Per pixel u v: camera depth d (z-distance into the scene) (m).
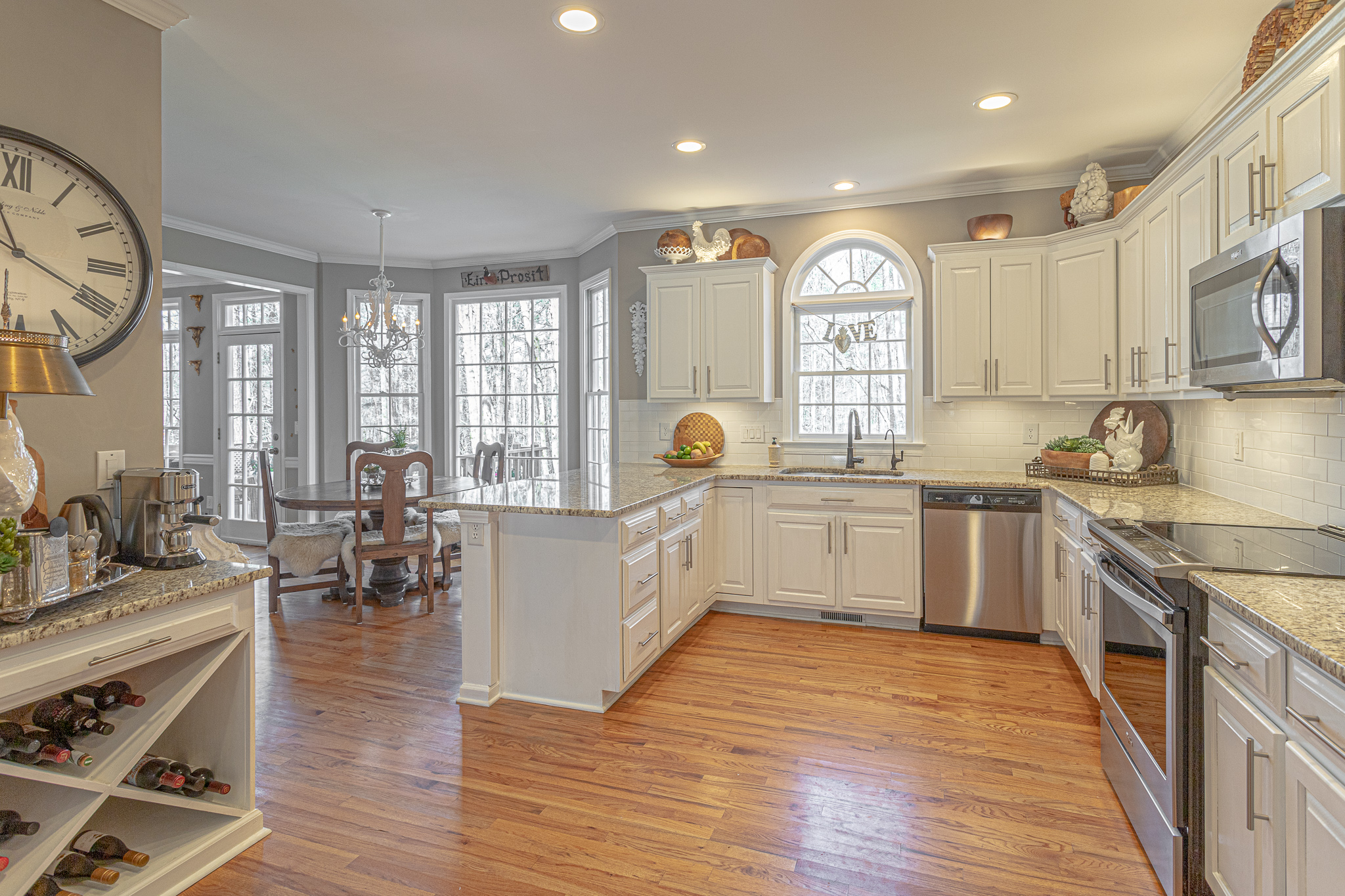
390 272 6.43
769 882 1.89
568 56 2.79
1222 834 1.61
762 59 2.82
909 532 3.98
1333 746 1.18
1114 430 3.91
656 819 2.18
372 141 3.63
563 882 1.89
